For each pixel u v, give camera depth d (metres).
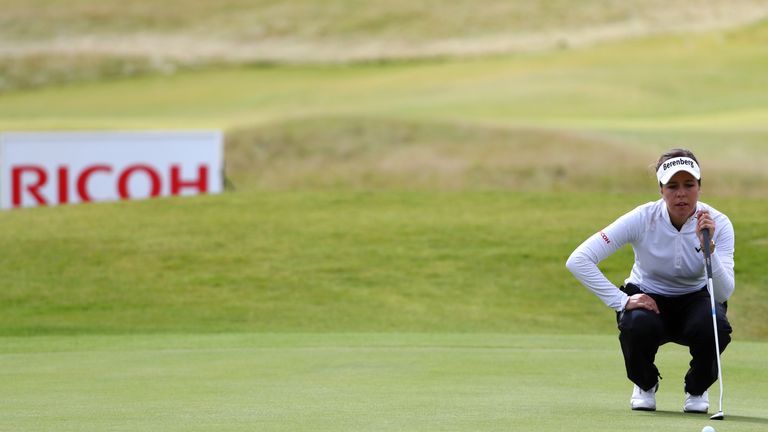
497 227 79.38
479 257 72.19
